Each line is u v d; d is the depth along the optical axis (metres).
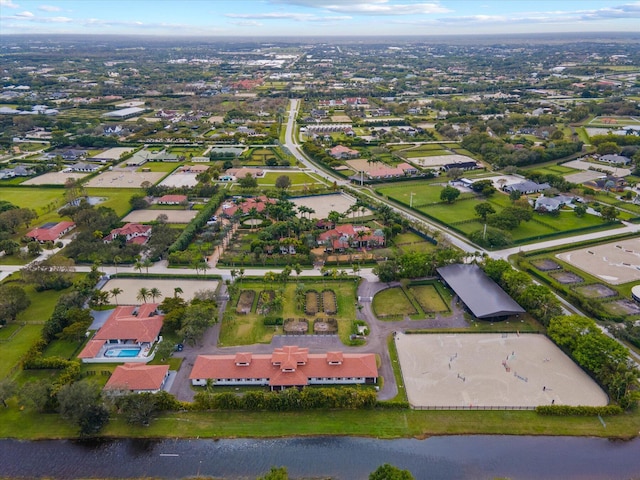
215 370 140.62
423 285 197.62
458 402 133.12
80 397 122.25
